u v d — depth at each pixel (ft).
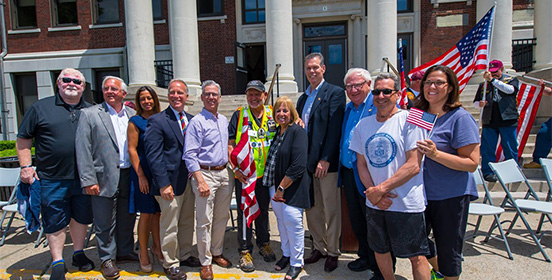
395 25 26.22
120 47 41.32
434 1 36.78
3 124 42.57
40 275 11.08
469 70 15.96
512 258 11.21
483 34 15.01
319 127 10.63
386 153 7.84
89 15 41.68
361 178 8.52
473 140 7.59
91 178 10.13
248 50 40.24
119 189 10.98
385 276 8.68
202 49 40.04
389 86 7.73
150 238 13.71
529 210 11.87
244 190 10.48
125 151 11.01
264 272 10.65
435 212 8.21
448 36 36.91
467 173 8.07
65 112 10.48
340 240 11.94
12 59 42.47
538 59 27.94
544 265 10.75
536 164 18.40
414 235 7.75
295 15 38.24
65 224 10.55
